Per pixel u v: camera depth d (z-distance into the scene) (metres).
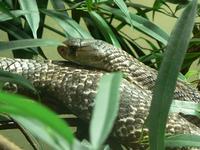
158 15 1.86
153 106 0.68
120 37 1.24
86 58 1.03
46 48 1.61
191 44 1.24
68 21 1.08
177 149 0.85
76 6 1.12
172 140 0.72
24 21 1.17
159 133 0.67
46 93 0.97
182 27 0.68
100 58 1.03
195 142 0.72
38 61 1.00
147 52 1.65
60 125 0.37
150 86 1.02
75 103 0.94
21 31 1.10
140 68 1.03
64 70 0.97
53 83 0.95
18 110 0.37
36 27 0.97
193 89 1.07
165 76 0.68
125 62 1.03
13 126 0.89
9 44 0.79
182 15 0.68
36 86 0.96
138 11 1.26
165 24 1.85
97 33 1.21
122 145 0.92
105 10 1.14
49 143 0.40
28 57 1.07
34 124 0.41
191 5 0.68
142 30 1.11
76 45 1.03
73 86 0.94
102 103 0.44
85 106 0.93
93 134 0.41
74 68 0.98
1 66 0.97
